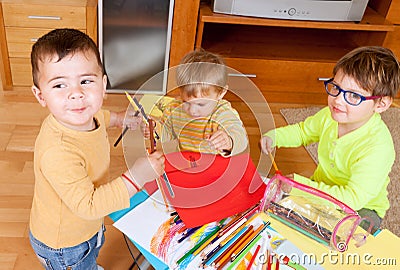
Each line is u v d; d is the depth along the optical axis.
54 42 0.82
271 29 2.47
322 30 2.52
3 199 1.56
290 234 0.96
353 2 2.11
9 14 1.92
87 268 1.11
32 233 1.02
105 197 0.87
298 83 2.29
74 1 1.97
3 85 2.09
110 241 1.45
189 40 2.08
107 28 2.01
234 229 0.96
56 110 0.84
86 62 0.83
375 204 1.28
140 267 1.02
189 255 0.90
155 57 2.12
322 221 0.98
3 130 1.87
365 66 1.08
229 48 2.25
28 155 1.76
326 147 1.29
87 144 0.90
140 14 2.00
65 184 0.85
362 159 1.17
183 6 1.99
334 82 1.15
